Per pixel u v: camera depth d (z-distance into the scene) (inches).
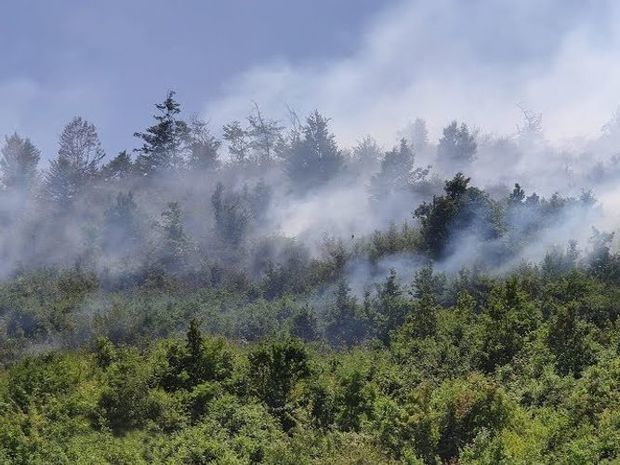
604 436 401.1
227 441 485.7
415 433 454.0
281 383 583.8
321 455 452.4
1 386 611.2
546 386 511.2
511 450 400.5
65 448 491.2
